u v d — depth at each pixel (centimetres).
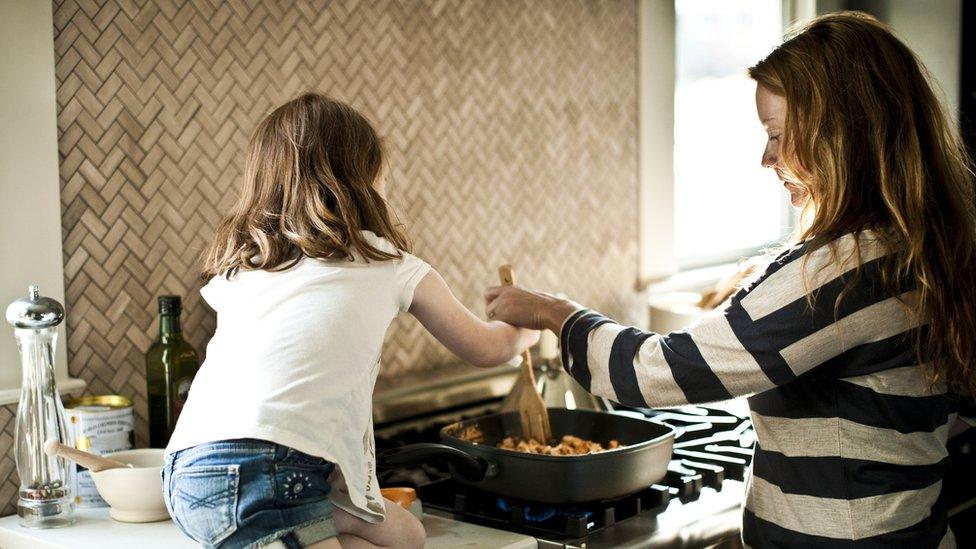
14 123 162
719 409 225
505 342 161
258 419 124
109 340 178
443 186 231
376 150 151
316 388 128
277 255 138
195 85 188
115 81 177
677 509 166
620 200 274
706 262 314
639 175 278
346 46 210
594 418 187
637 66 274
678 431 182
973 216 139
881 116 131
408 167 223
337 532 132
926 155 133
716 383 135
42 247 167
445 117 230
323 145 144
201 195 190
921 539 135
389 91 219
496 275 244
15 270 164
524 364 180
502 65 241
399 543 142
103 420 164
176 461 129
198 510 124
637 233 280
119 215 179
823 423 136
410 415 212
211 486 123
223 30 191
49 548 146
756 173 335
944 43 278
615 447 176
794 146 136
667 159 283
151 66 181
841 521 135
